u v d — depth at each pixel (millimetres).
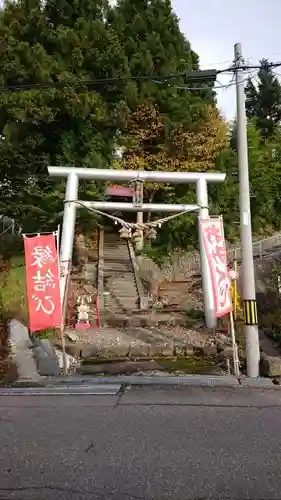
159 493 3916
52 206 21125
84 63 20141
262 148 35781
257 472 4328
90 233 24625
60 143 21125
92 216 22156
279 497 3836
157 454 4801
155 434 5465
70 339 13430
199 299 18266
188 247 24625
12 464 4555
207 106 25016
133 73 23234
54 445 5098
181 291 19531
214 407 6762
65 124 21125
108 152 22438
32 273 10297
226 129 26234
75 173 16000
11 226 26969
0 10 20828
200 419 6109
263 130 44656
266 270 18656
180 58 25750
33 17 19844
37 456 4762
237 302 13312
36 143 20094
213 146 24406
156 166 23797
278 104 46750
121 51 20625
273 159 34375
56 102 18812
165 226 24703
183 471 4359
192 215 23844
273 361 9570
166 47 25469
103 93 21703
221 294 10234
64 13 21469
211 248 10500
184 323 15625
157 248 24719
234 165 26406
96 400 7230
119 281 19922
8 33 19750
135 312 16734
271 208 31516
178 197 24203
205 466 4477
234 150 28172
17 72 18250
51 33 20000
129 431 5582
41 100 18016
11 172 21469
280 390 8000
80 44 19719
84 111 19125
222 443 5129
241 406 6828
